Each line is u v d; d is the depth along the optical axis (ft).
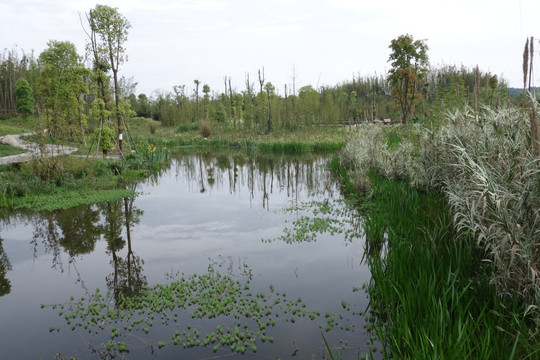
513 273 11.19
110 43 53.26
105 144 53.83
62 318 14.08
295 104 116.88
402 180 32.45
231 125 125.29
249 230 24.77
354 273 17.61
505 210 11.00
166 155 67.62
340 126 105.70
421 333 10.33
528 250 10.71
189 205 32.48
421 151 26.61
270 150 81.20
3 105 143.64
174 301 15.21
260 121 116.67
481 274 13.42
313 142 78.23
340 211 28.81
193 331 12.96
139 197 35.88
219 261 19.38
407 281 13.10
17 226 26.07
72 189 37.14
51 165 38.09
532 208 11.12
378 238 20.93
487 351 9.11
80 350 11.98
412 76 84.69
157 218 28.07
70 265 19.29
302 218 27.20
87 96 105.40
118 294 16.02
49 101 76.43
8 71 144.15
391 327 11.73
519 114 14.48
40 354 11.78
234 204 32.81
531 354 8.90
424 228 17.89
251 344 12.07
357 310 14.20
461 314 10.75
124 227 25.79
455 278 12.55
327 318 13.69
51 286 16.87
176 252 20.84
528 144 12.84
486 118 16.47
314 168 53.47
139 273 18.12
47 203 31.96
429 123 33.24
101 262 19.63
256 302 14.69
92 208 31.17
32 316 14.24
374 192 30.07
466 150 16.97
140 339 12.59
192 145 95.35
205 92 158.71
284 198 35.06
